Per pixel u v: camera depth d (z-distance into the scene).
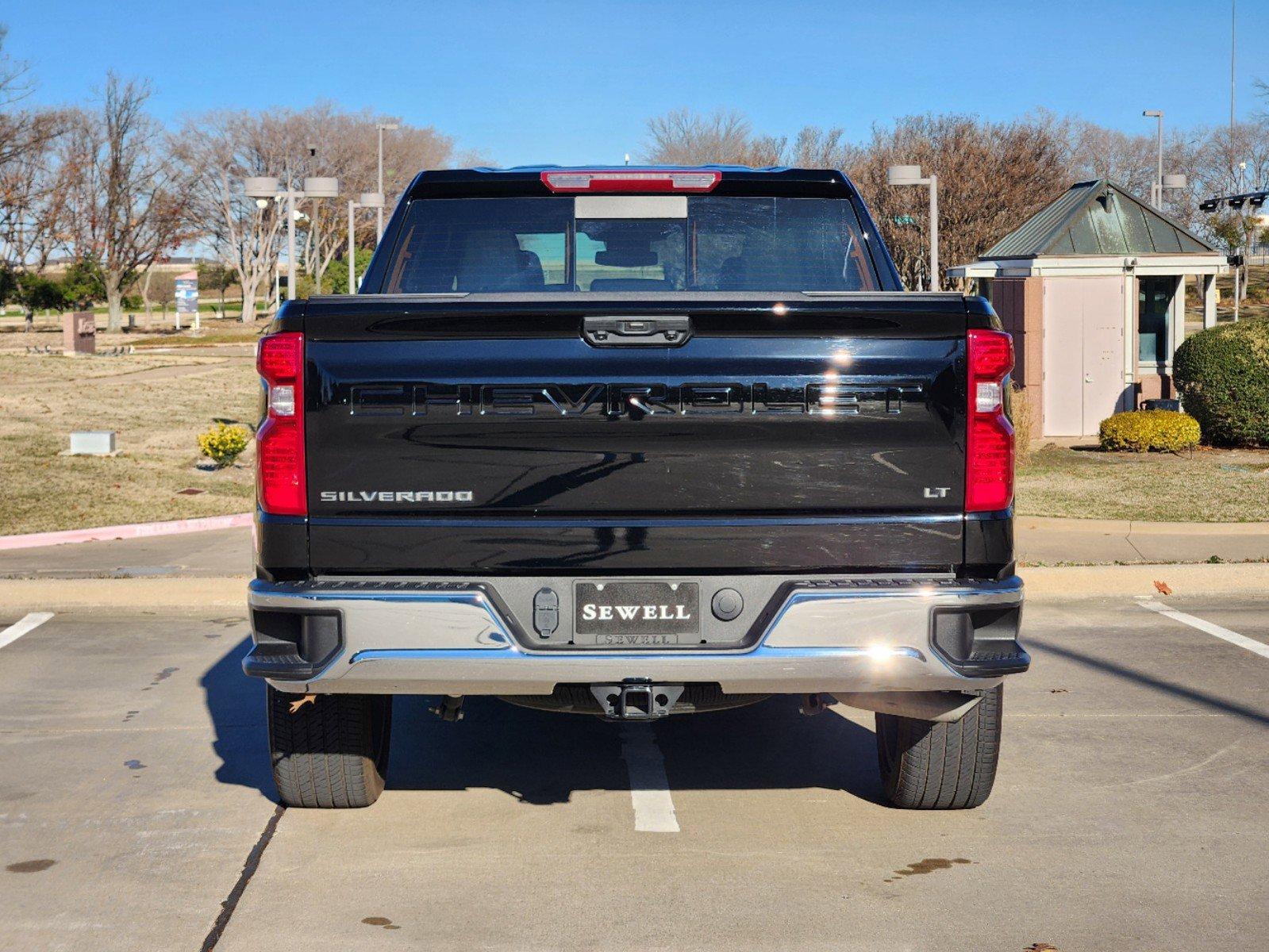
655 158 64.50
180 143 73.38
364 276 5.34
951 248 46.19
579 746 6.12
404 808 5.19
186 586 9.59
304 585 4.09
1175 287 19.33
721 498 4.07
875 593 4.04
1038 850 4.70
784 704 6.86
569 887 4.38
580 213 5.33
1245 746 6.02
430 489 4.08
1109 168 76.06
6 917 4.13
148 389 27.61
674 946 3.91
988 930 4.02
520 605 4.11
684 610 4.11
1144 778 5.55
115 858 4.64
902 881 4.41
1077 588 9.77
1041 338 18.34
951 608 4.05
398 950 3.89
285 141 75.62
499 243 5.39
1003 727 6.34
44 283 66.38
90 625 8.92
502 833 4.91
